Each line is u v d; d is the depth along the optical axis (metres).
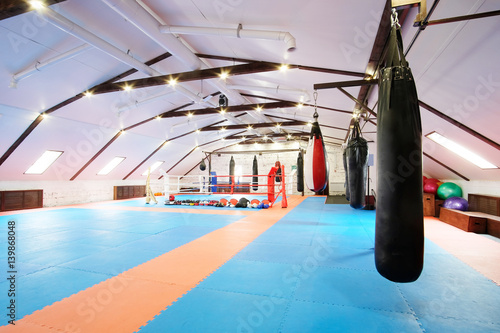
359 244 4.00
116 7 3.05
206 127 11.20
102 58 5.15
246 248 3.86
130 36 4.63
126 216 6.98
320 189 4.14
